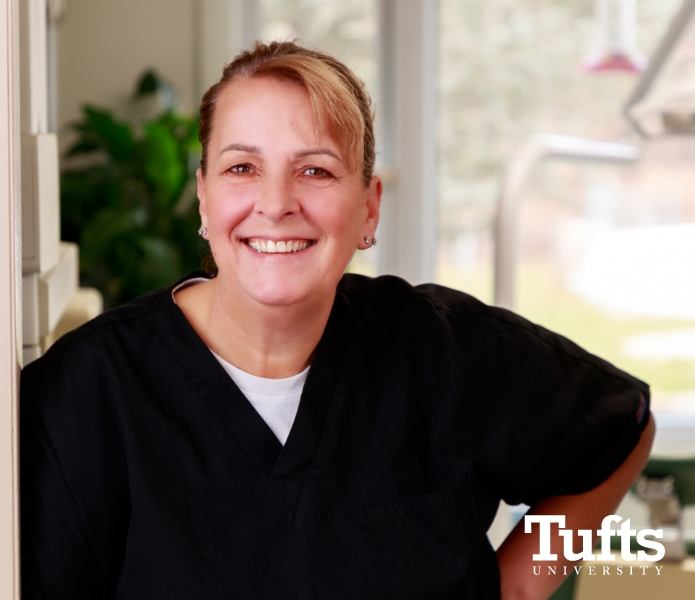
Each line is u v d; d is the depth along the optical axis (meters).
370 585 1.31
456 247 3.66
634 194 3.43
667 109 2.15
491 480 1.46
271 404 1.35
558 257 3.47
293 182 1.25
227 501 1.29
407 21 3.58
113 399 1.30
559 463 1.50
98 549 1.30
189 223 3.41
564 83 3.56
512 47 3.57
